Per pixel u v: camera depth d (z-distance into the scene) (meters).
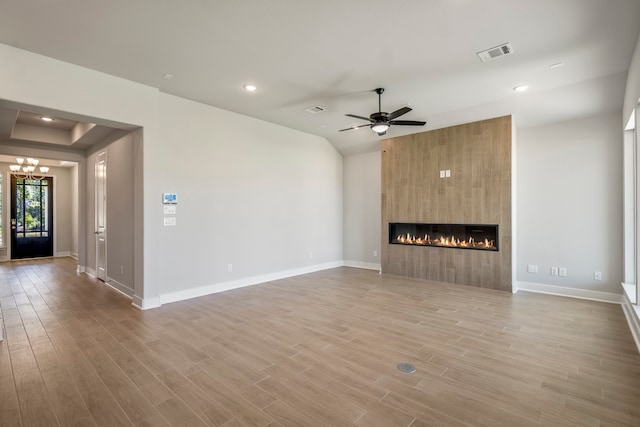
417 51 3.49
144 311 4.32
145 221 4.41
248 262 5.86
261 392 2.40
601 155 4.95
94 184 6.55
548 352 3.08
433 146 6.13
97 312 4.28
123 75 4.08
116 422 2.06
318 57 3.62
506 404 2.25
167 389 2.44
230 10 2.76
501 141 5.36
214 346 3.22
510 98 4.86
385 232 6.85
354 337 3.44
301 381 2.56
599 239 4.95
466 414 2.14
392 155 6.73
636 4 2.65
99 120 4.07
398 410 2.19
